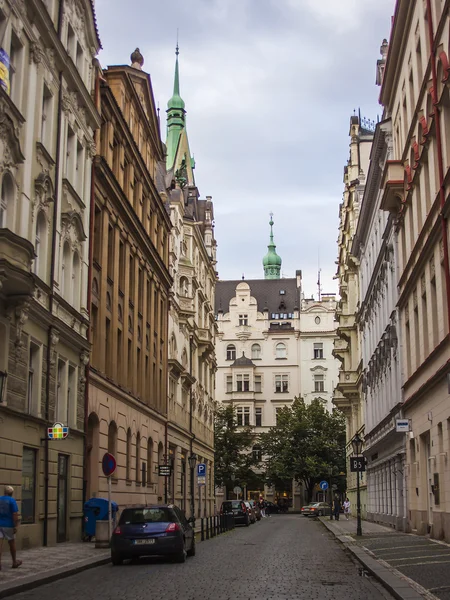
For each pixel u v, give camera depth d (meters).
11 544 17.77
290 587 14.84
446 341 25.11
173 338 54.66
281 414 94.31
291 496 103.31
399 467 38.16
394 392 39.22
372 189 45.81
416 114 30.42
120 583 15.77
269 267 139.00
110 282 35.31
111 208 35.22
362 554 21.72
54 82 27.00
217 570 18.52
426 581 14.48
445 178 24.22
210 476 74.12
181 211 59.94
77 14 30.48
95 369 31.50
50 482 25.48
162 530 20.50
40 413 24.72
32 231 24.33
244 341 109.56
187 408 60.41
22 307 21.81
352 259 61.09
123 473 36.53
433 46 26.06
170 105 102.62
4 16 22.05
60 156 27.45
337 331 69.12
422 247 29.69
